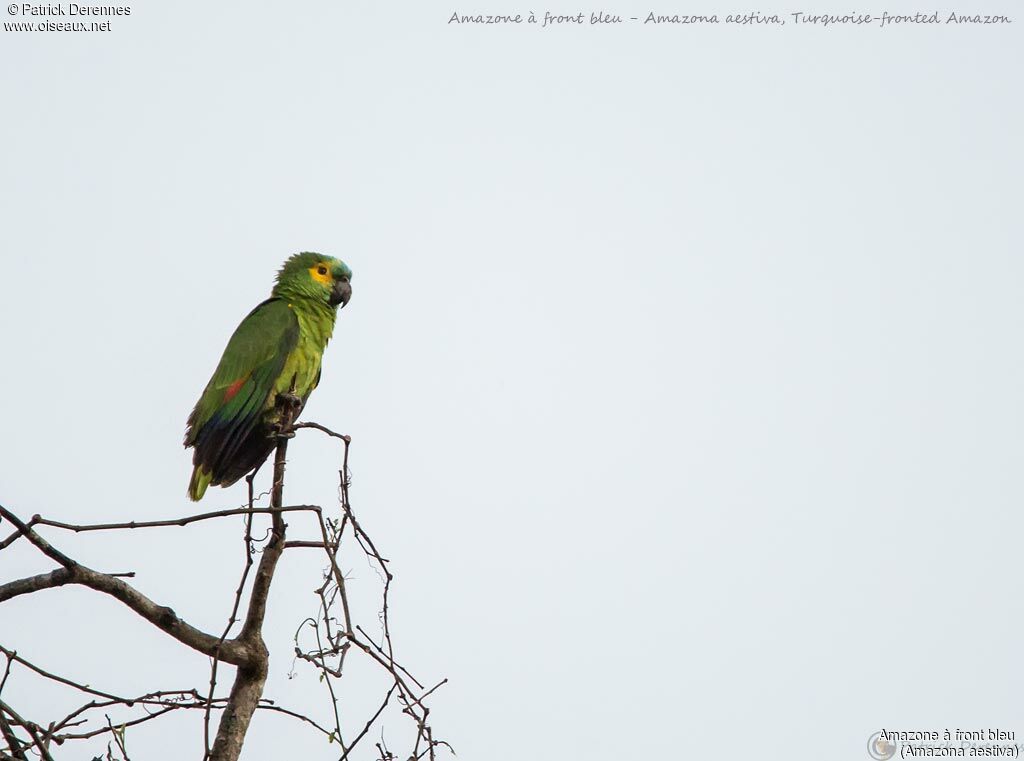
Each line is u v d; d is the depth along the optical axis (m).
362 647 9.69
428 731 9.50
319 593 9.85
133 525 9.35
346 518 10.16
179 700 10.09
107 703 9.60
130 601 9.75
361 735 9.70
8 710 8.68
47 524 9.01
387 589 10.11
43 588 9.36
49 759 8.59
